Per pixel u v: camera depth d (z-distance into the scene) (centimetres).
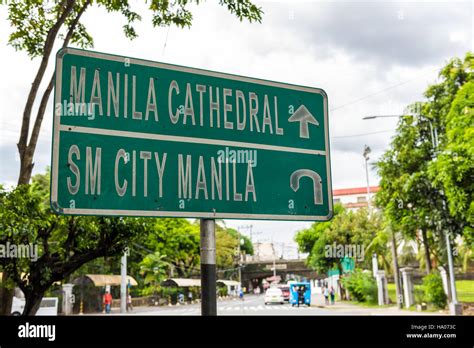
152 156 312
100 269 3084
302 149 360
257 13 657
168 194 311
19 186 625
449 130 1405
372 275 2858
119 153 304
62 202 285
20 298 1483
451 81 1722
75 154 293
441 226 1744
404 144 1919
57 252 745
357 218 2906
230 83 346
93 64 309
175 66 330
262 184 341
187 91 331
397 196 1870
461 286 2870
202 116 331
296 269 6606
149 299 3434
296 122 363
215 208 323
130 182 303
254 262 6844
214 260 321
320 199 358
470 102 1345
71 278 2766
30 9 735
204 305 316
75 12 768
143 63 322
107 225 713
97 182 295
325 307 2636
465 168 1292
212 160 328
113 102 309
